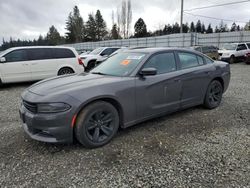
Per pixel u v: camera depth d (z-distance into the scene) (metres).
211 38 31.25
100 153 3.25
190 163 2.96
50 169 2.87
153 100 3.99
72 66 9.73
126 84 3.62
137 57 4.13
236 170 2.79
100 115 3.41
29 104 3.22
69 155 3.20
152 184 2.56
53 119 3.03
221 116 4.77
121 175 2.73
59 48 9.57
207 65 5.06
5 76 8.70
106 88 3.40
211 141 3.59
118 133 3.92
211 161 3.00
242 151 3.25
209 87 5.08
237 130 4.02
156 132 3.96
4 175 2.75
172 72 4.29
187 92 4.58
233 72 12.83
